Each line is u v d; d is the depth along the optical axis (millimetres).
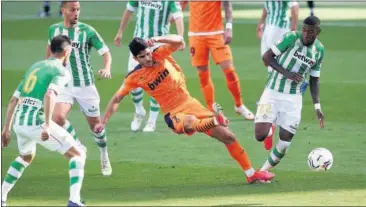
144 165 24281
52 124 19016
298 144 26656
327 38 48312
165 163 24484
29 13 61625
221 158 25047
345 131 28438
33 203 19594
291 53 21438
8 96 35594
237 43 47438
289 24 32562
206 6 30297
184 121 21078
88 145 27438
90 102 23094
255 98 34594
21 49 46656
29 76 18953
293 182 21828
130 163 24578
